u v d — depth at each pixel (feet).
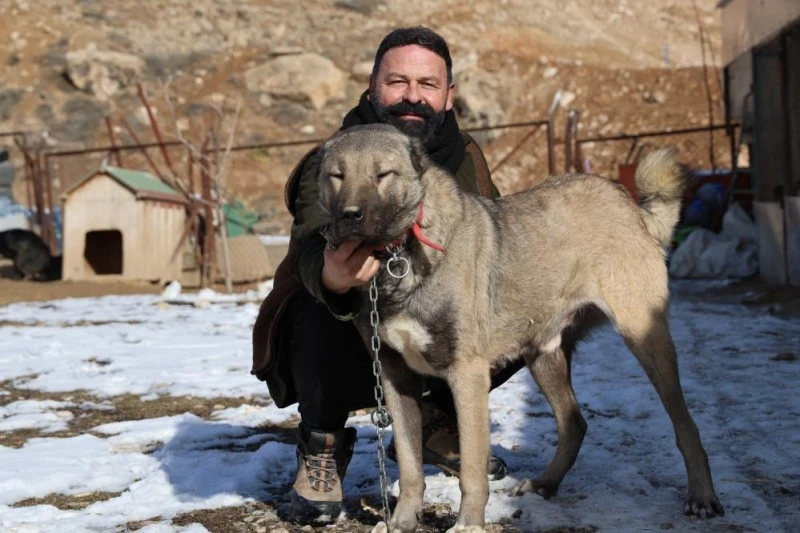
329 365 11.39
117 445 16.14
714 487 12.33
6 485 13.51
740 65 46.29
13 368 24.44
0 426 17.92
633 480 12.85
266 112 90.79
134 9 101.60
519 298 11.88
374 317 10.31
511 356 12.22
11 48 96.02
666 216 13.56
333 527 11.59
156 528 11.37
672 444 14.66
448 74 12.43
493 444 15.29
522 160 81.46
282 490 13.16
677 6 109.19
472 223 11.09
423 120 12.05
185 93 92.17
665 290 12.75
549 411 17.49
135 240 49.96
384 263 10.34
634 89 86.58
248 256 49.34
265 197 81.87
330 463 11.74
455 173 12.72
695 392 18.53
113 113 89.71
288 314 11.93
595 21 103.91
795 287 36.52
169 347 27.32
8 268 58.59
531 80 88.53
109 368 24.06
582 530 10.98
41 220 60.64
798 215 36.06
